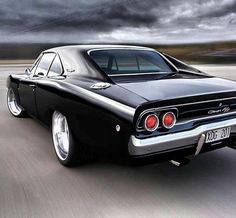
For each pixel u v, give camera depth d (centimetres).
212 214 231
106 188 273
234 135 287
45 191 265
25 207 239
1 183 280
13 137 423
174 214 231
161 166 321
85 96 269
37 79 385
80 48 349
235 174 303
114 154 251
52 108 323
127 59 339
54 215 229
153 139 234
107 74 312
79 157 303
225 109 278
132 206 243
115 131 239
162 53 394
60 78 335
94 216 228
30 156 350
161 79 307
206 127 258
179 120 250
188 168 317
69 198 254
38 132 448
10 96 546
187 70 380
